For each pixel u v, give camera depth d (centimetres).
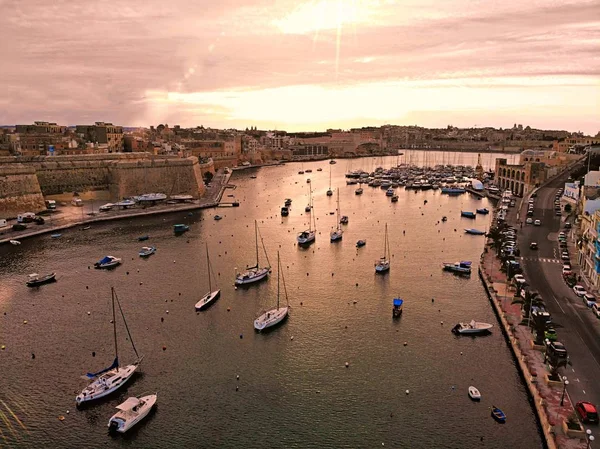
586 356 6216
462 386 6041
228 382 6159
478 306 8362
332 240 12938
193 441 5162
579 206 13050
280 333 7438
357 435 5219
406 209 17850
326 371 6394
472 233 13800
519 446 5016
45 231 13462
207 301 8444
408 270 10381
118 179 18438
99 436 5256
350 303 8575
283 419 5478
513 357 6644
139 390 5994
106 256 11025
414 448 5016
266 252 11850
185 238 13238
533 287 8625
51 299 8769
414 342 7131
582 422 4984
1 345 7075
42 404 5750
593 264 8600
